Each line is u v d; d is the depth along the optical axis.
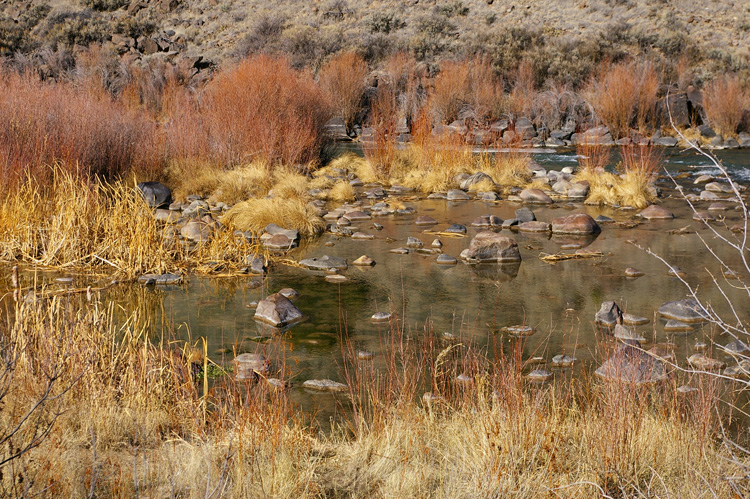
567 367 4.71
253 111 14.09
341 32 32.69
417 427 3.57
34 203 8.38
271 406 3.55
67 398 3.73
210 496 2.80
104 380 4.09
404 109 22.83
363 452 3.39
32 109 11.07
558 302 6.30
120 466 3.14
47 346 4.00
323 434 3.75
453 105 22.59
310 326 5.70
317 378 4.58
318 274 7.43
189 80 28.62
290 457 3.24
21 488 2.74
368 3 37.34
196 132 13.97
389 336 5.42
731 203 11.40
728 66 28.95
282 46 30.80
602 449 3.18
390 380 3.99
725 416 3.90
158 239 7.95
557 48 28.59
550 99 22.72
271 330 5.60
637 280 7.02
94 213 8.20
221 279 7.22
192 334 5.49
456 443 3.45
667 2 35.66
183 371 4.22
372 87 25.22
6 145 9.53
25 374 3.78
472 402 3.71
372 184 14.19
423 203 12.01
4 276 7.12
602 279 7.07
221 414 3.62
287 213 9.61
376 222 10.32
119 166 11.92
